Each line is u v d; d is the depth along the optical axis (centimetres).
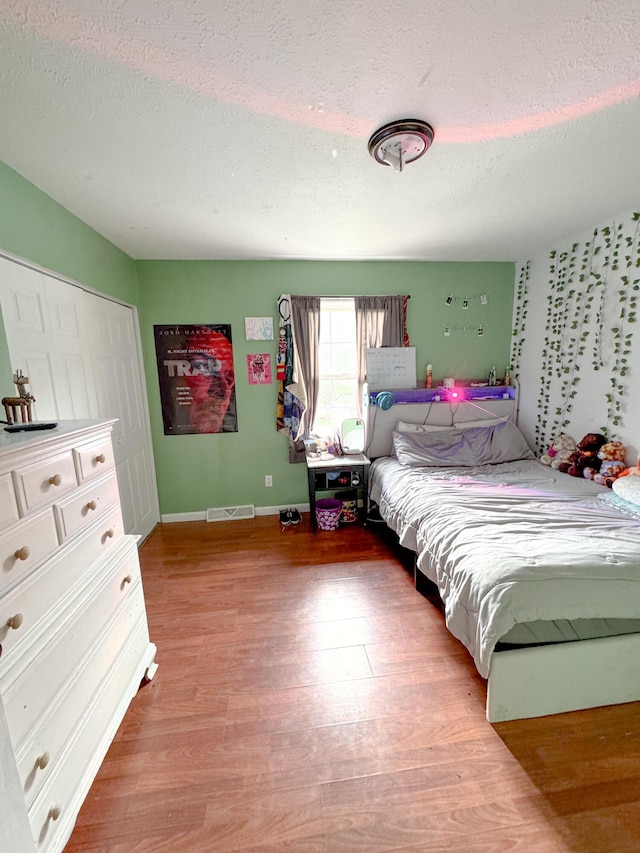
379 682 153
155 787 116
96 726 117
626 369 235
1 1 88
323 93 120
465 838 101
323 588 220
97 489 130
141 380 297
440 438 299
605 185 191
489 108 130
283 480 333
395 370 322
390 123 135
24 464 95
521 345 328
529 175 178
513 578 131
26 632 93
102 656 124
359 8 92
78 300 213
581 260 261
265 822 106
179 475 321
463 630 143
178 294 298
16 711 86
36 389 174
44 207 181
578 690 135
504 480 244
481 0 91
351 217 220
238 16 93
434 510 196
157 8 90
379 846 100
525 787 113
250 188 183
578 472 252
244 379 314
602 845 99
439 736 129
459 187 188
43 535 101
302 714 139
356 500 311
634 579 133
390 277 317
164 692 150
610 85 120
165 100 122
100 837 103
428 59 108
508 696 132
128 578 146
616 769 118
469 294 328
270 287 306
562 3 92
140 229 230
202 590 221
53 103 121
